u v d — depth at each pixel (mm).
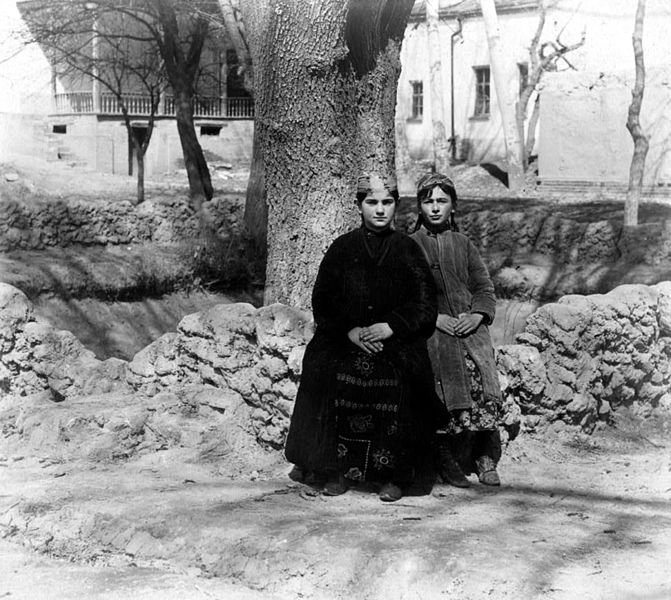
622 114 29781
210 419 7320
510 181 31969
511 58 35312
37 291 17047
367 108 8234
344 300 6070
